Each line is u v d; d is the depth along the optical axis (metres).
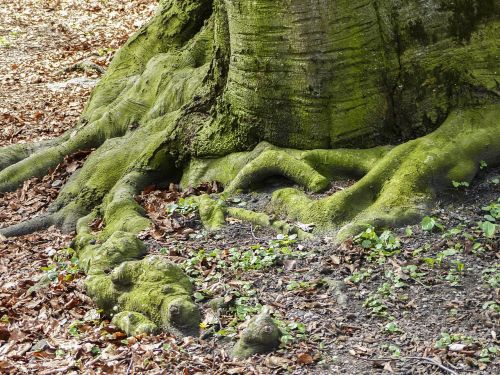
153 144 4.48
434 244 3.64
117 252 3.78
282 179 4.10
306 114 4.09
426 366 3.16
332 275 3.56
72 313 3.68
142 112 4.93
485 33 4.04
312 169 4.01
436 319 3.34
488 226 3.55
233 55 4.21
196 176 4.33
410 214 3.75
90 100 5.34
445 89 4.04
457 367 3.14
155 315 3.46
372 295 3.45
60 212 4.55
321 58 4.00
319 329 3.34
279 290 3.53
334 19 3.98
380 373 3.16
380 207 3.78
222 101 4.32
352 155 4.03
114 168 4.60
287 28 4.01
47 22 8.83
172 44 5.21
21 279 4.00
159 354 3.31
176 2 5.22
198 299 3.51
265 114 4.16
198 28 5.19
